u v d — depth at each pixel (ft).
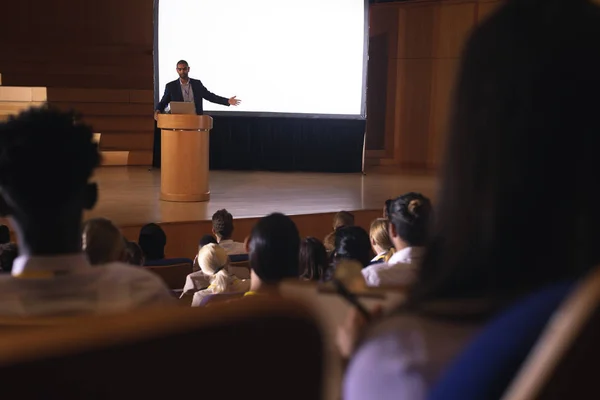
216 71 30.40
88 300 3.81
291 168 31.76
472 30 1.84
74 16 33.14
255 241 6.26
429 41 33.91
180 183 21.71
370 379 1.69
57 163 3.86
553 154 1.64
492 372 1.47
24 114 3.95
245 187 25.96
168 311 1.70
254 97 30.99
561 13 1.70
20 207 3.87
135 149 33.19
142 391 1.62
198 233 18.74
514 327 1.50
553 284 1.58
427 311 1.70
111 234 6.18
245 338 1.72
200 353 1.68
